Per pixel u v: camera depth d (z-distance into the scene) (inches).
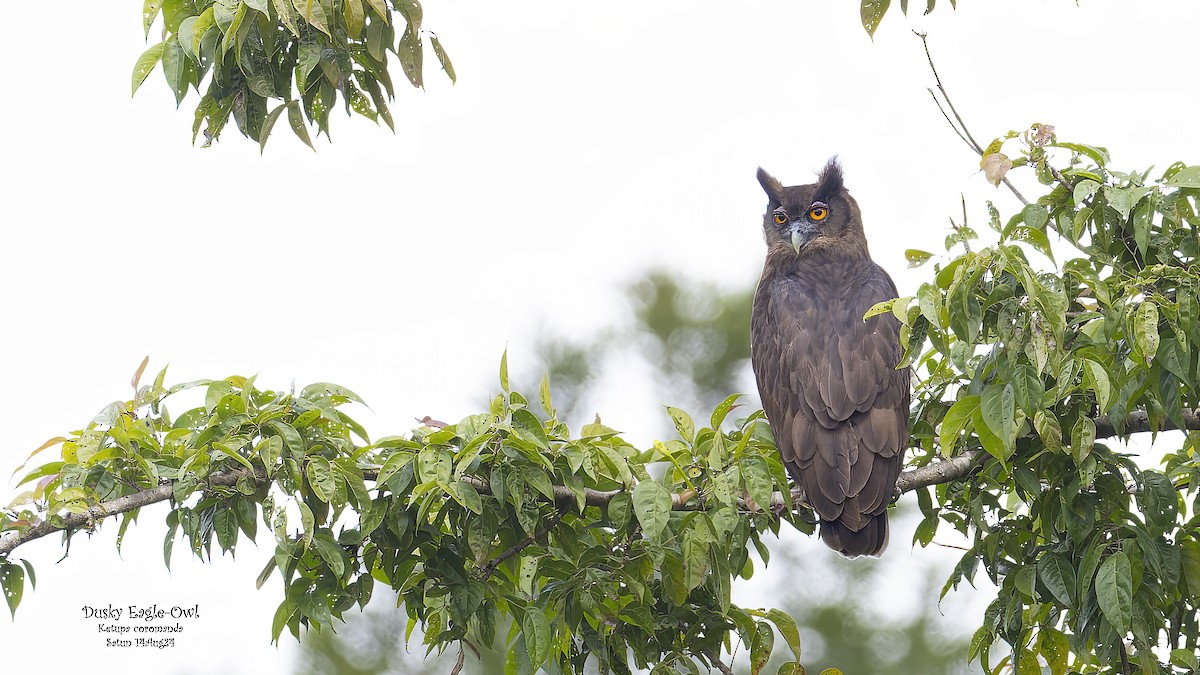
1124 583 371.6
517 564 394.3
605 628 394.3
